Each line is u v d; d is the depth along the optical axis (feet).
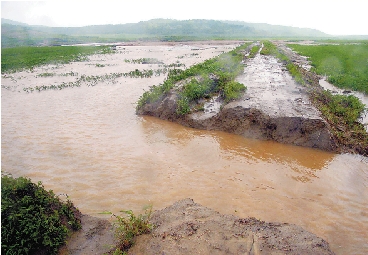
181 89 36.73
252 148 26.63
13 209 13.99
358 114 33.50
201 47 146.92
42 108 39.06
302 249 13.38
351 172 22.54
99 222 16.62
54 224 14.74
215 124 31.04
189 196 19.65
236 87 36.11
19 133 30.45
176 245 13.42
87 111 37.63
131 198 19.53
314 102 33.88
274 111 28.99
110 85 52.39
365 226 16.71
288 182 21.21
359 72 59.41
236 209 18.15
